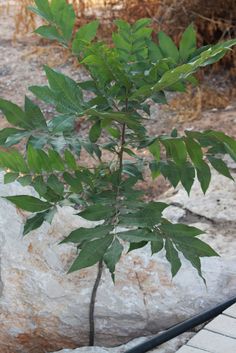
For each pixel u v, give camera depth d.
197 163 3.76
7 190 4.55
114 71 3.61
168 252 3.74
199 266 3.76
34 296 4.28
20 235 4.41
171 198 6.02
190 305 4.36
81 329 4.30
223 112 7.95
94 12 9.19
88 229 3.63
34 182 3.73
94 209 3.66
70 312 4.27
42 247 4.43
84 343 4.33
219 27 8.49
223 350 3.90
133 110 3.77
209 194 5.98
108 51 3.57
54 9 3.76
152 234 3.64
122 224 3.66
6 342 4.29
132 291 4.34
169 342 4.19
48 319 4.27
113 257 3.56
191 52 3.74
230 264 4.63
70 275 4.36
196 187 6.11
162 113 7.96
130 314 4.29
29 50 9.20
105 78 3.67
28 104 3.60
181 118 7.84
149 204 3.73
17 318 4.27
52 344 4.32
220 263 4.60
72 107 3.50
